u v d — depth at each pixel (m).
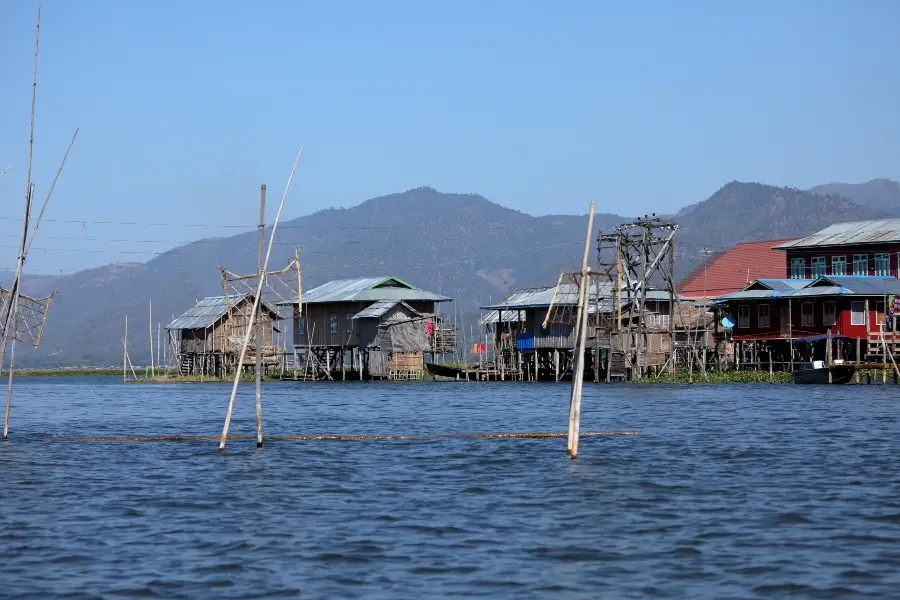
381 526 31.11
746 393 96.06
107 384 159.75
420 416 74.81
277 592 24.34
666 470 41.81
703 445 50.44
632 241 119.75
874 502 34.19
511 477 40.22
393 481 39.53
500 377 144.62
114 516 32.97
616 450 48.44
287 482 39.53
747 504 34.09
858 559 26.75
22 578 25.45
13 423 71.88
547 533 29.98
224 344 159.62
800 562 26.52
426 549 28.19
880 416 66.75
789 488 37.16
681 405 80.38
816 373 109.19
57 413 83.94
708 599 23.69
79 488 38.53
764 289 124.75
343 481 39.66
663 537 29.39
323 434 58.28
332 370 159.00
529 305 136.00
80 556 27.59
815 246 135.38
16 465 45.16
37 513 33.47
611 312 126.81
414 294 152.25
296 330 159.38
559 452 47.81
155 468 43.84
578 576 25.52
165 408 89.69
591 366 134.88
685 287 169.75
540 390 111.88
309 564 26.69
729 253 173.88
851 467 42.31
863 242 130.38
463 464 44.03
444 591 24.36
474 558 27.19
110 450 50.66
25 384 167.62
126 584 24.95
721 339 129.88
